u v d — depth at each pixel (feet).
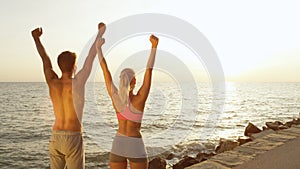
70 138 10.42
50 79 10.75
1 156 69.87
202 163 18.34
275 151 20.43
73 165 10.60
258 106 230.68
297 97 362.33
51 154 10.86
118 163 11.23
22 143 86.22
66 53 10.68
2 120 144.25
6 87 621.72
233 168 17.04
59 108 10.57
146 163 11.33
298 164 17.26
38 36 11.03
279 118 150.51
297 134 26.12
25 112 182.29
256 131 38.75
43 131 108.58
